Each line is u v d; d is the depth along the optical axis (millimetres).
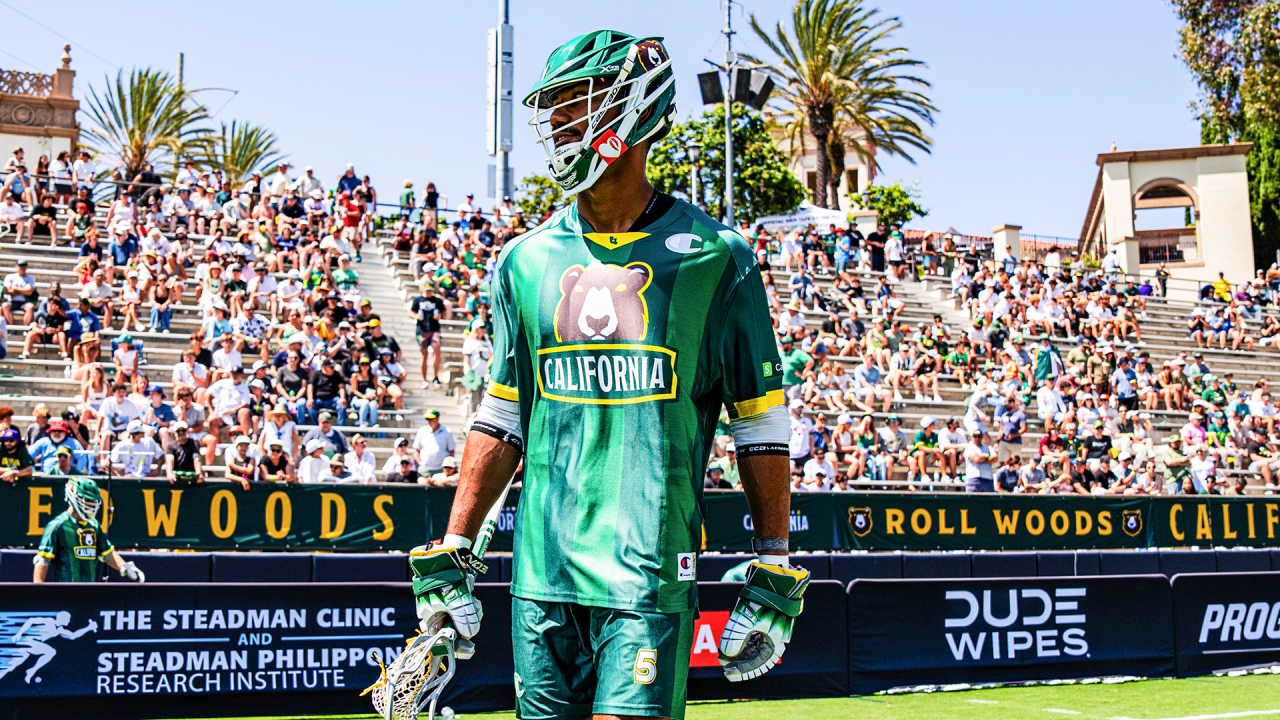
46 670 6617
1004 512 14297
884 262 26484
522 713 2410
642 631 2270
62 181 19438
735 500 12797
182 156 34156
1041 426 19500
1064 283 26984
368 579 10820
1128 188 39875
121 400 12844
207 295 16438
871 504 13609
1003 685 8508
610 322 2412
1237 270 39188
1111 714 7348
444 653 2398
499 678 7410
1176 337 27031
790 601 2395
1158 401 22031
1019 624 8617
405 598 7434
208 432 13367
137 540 10648
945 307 25266
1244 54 33500
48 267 17406
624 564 2312
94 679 6707
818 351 19156
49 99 32281
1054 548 14500
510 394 2572
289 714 7105
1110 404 20250
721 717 7234
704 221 2535
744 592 2428
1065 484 16734
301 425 13930
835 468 15258
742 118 39719
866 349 20625
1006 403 18156
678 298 2420
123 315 16250
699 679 7785
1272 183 41688
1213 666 9172
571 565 2350
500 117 24406
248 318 15719
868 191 46719
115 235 17547
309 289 17484
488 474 2529
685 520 2371
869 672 8164
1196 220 40125
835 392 17828
